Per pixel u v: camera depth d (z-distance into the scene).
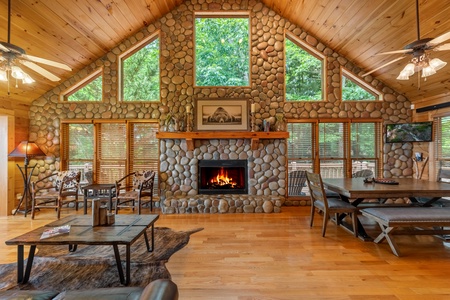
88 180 5.44
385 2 3.72
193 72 5.49
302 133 5.61
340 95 5.51
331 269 2.65
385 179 4.15
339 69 5.51
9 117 4.94
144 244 3.33
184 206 5.02
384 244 3.34
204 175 5.54
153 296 1.15
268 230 3.94
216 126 5.41
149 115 5.48
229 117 5.43
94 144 5.48
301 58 5.62
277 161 5.45
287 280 2.43
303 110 5.51
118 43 5.41
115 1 4.25
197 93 5.48
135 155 5.55
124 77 5.60
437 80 4.57
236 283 2.38
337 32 4.91
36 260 2.83
